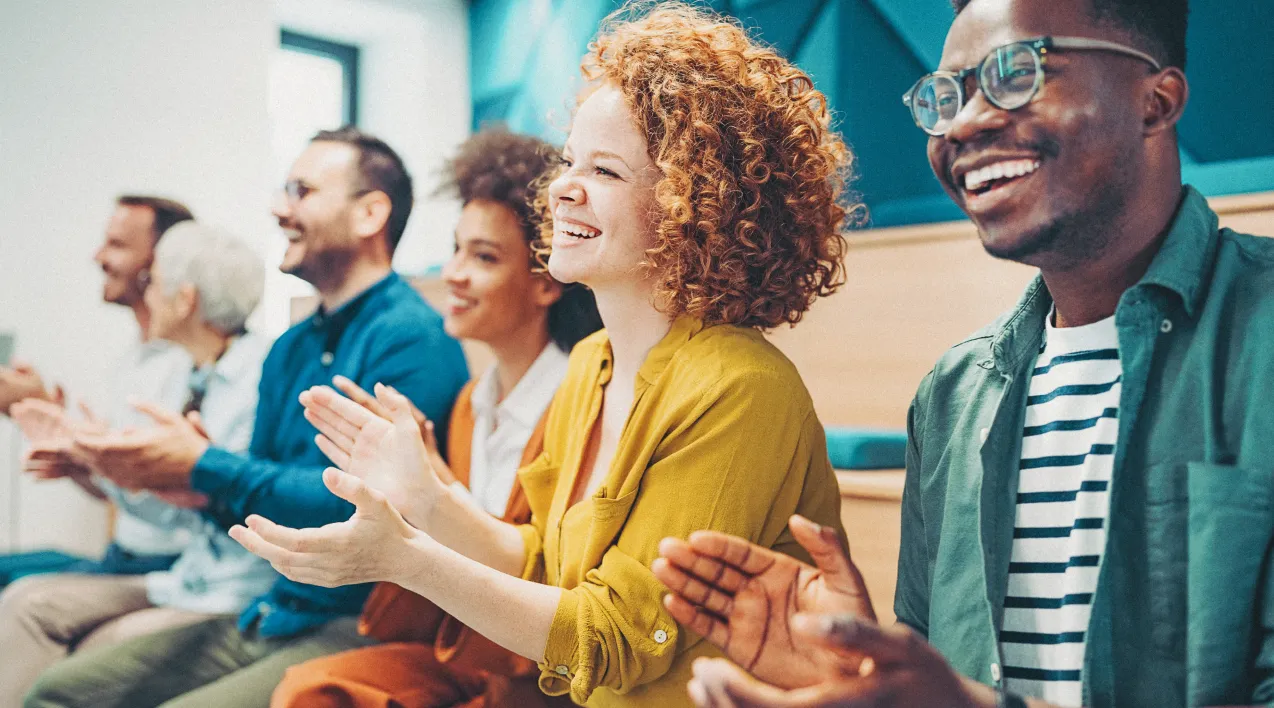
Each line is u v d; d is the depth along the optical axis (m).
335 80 3.04
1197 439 0.68
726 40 1.02
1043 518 0.77
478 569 0.86
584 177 0.98
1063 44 0.68
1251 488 0.65
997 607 0.77
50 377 2.24
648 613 0.87
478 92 2.95
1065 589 0.74
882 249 1.61
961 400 0.85
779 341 1.75
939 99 0.74
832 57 1.93
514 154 1.52
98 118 2.33
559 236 0.99
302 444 1.62
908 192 1.84
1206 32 1.50
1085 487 0.74
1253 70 1.46
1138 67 0.68
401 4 2.87
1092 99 0.67
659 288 0.98
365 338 1.61
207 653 1.61
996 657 0.75
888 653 0.54
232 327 1.97
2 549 2.25
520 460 1.45
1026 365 0.81
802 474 0.95
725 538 0.70
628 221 0.96
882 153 1.86
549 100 2.65
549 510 1.13
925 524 0.87
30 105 2.24
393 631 1.38
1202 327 0.70
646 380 0.98
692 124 0.95
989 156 0.71
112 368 2.17
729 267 0.97
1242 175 1.33
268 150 2.60
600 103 0.99
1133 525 0.70
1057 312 0.80
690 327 0.98
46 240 2.26
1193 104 1.52
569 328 1.53
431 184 2.80
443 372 1.61
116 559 1.99
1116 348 0.75
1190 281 0.70
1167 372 0.71
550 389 1.49
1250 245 0.73
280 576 1.64
